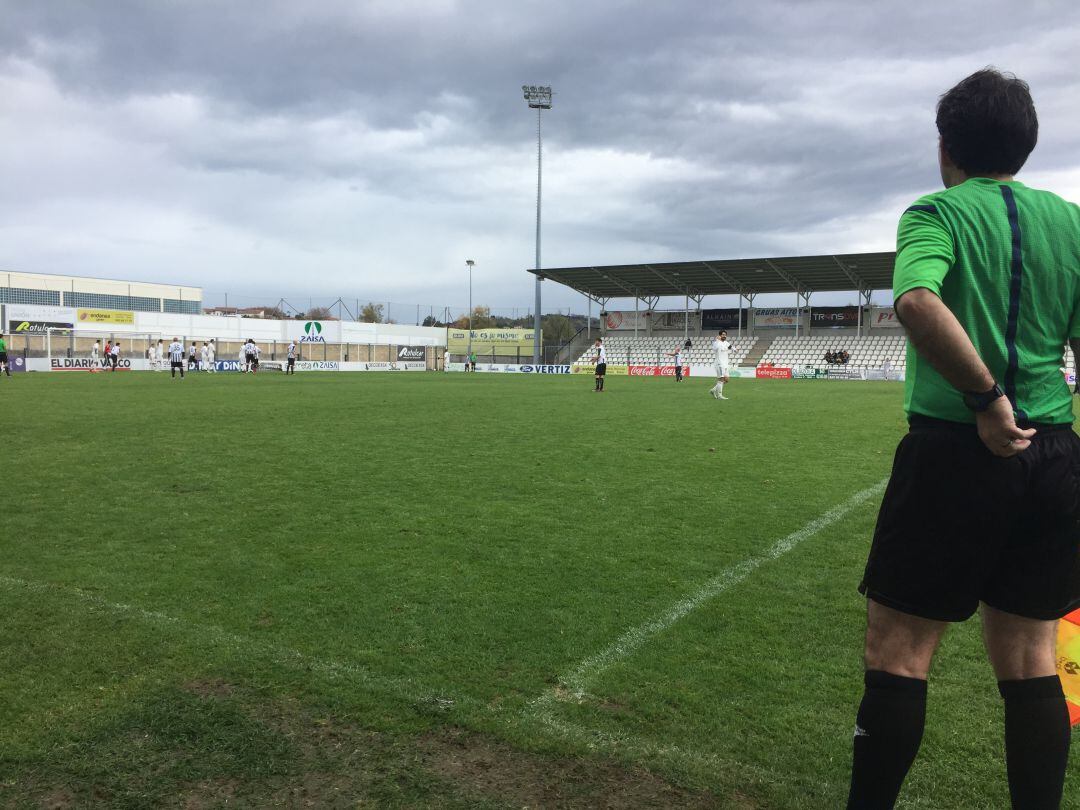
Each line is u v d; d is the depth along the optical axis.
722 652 3.47
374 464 8.73
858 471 8.40
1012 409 1.79
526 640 3.58
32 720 2.77
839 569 4.76
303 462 8.84
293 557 4.91
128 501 6.62
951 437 1.84
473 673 3.21
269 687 3.05
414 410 16.41
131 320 54.06
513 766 2.51
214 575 4.52
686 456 9.50
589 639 3.60
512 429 12.61
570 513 6.25
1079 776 2.52
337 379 34.72
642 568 4.74
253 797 2.32
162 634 3.59
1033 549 1.89
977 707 2.99
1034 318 1.87
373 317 78.62
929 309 1.68
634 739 2.69
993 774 2.51
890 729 1.92
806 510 6.41
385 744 2.64
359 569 4.66
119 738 2.65
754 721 2.83
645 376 50.59
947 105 2.05
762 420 14.57
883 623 2.01
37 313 49.62
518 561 4.86
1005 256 1.86
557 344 66.06
